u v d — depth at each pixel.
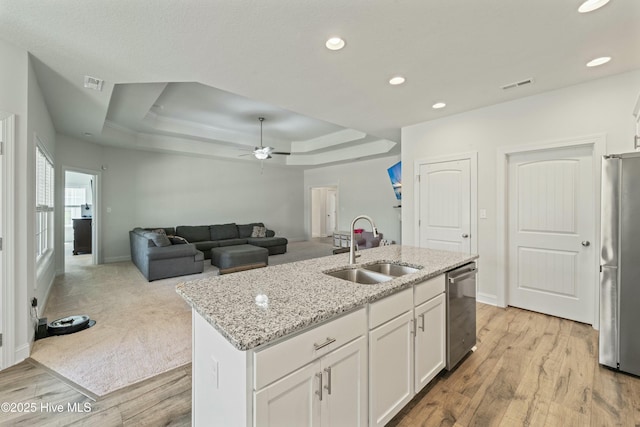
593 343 2.52
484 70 2.60
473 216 3.61
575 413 1.69
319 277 1.73
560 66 2.53
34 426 1.58
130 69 2.56
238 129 6.43
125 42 2.14
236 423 1.02
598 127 2.77
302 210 9.66
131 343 2.52
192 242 6.61
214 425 1.19
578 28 2.00
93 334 2.69
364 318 1.38
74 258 6.50
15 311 2.20
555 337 2.64
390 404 1.54
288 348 1.06
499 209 3.40
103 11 1.80
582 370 2.12
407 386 1.66
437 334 1.94
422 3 1.76
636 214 2.00
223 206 7.74
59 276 4.81
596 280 2.85
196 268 4.99
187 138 6.35
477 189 3.58
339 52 2.30
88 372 2.09
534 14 1.86
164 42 2.14
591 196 2.88
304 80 2.79
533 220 3.25
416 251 2.67
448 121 3.85
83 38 2.09
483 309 3.34
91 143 5.57
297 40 2.13
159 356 2.31
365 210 7.92
